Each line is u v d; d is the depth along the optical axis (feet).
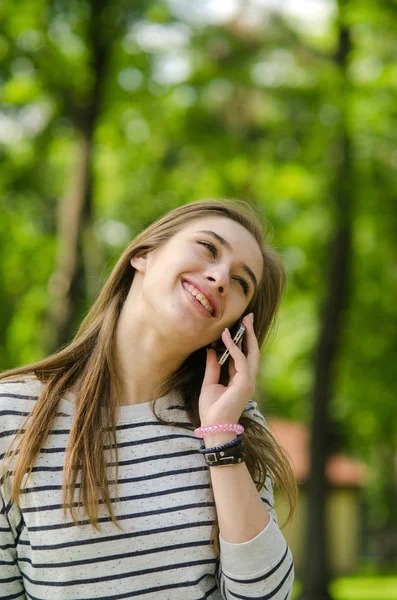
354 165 52.31
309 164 54.65
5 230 60.23
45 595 8.23
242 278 9.02
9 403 8.56
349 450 98.37
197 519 8.45
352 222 52.95
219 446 8.36
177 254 8.86
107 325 8.98
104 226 61.26
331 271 54.44
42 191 59.82
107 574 8.20
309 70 51.55
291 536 75.20
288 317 77.10
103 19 46.60
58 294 46.16
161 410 8.82
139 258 9.21
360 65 53.78
